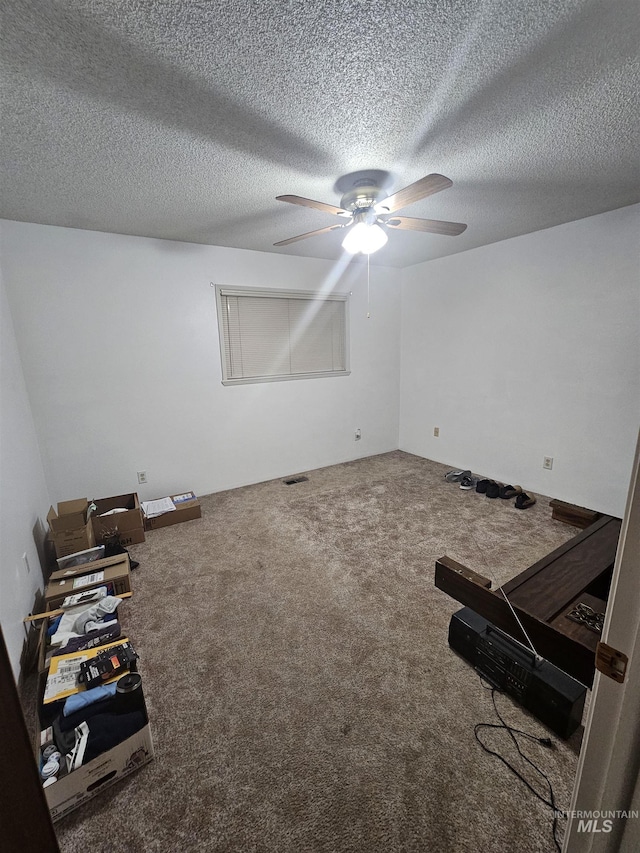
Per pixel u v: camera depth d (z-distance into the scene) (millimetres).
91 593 1978
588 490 3080
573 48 1127
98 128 1499
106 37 1045
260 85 1271
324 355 4129
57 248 2674
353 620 1945
